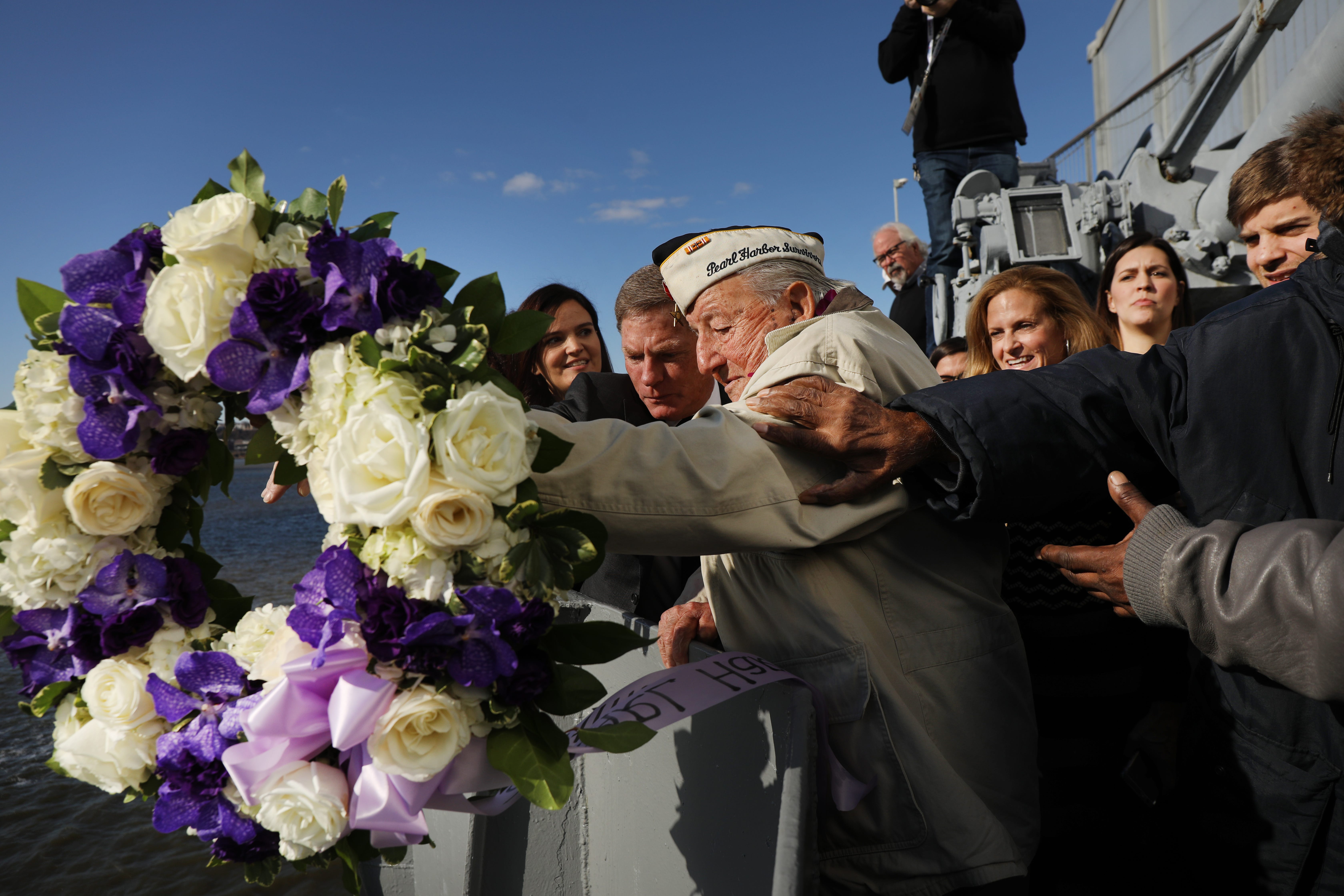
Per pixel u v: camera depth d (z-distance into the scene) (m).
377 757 0.67
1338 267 1.02
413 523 0.66
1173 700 1.42
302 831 0.70
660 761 1.20
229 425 0.82
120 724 0.79
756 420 1.10
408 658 0.67
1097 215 4.98
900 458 1.08
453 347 0.74
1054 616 1.42
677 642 1.34
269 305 0.71
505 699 0.71
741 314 1.37
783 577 1.16
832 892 1.10
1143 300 2.64
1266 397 1.01
